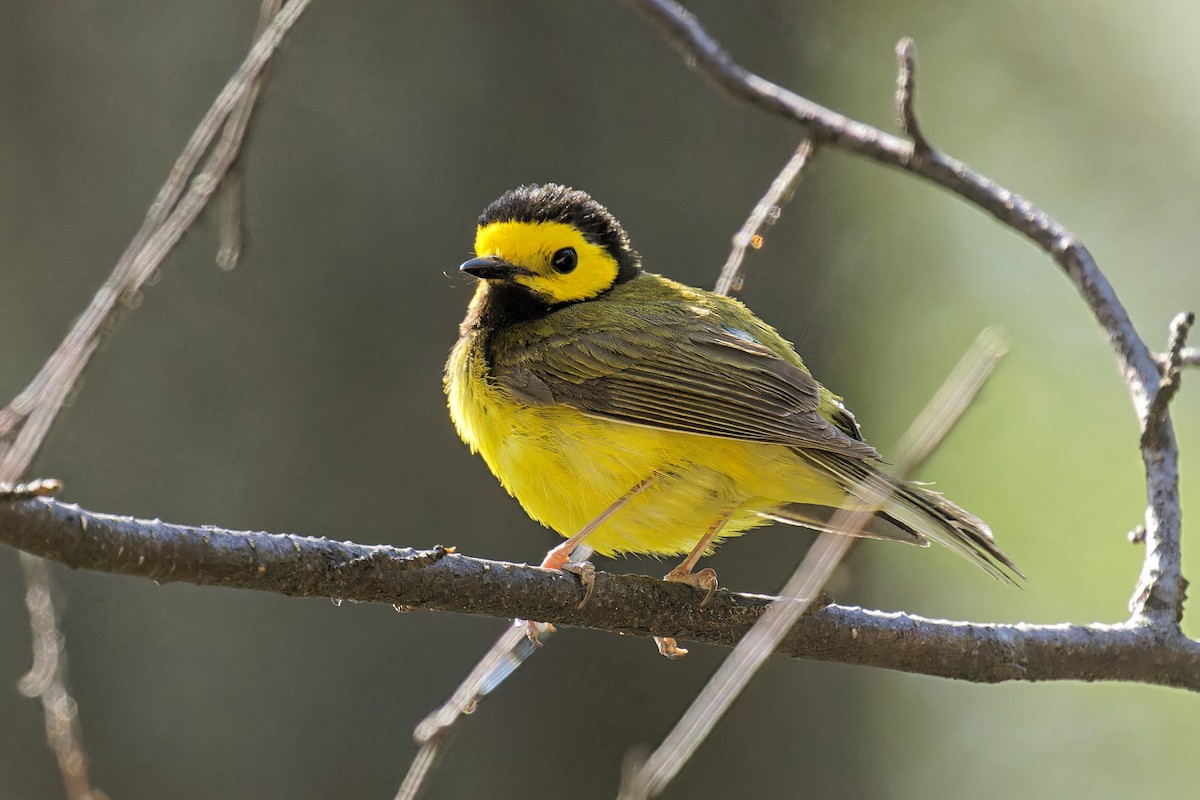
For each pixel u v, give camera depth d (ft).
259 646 39.22
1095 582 54.29
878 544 50.26
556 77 41.42
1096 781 54.60
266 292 39.65
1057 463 56.29
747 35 44.32
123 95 39.75
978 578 54.24
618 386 28.78
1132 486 55.36
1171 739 55.11
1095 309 29.07
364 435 39.70
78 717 38.06
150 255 21.57
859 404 48.52
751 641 16.44
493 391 29.63
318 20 40.09
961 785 54.60
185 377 39.24
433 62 40.57
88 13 39.75
